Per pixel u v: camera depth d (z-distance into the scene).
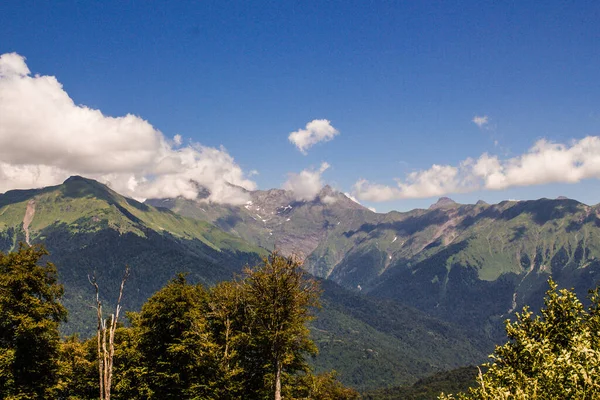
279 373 35.69
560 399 15.05
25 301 36.03
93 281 17.44
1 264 36.88
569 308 19.38
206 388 36.28
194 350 37.31
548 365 15.61
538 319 20.02
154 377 38.16
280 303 35.19
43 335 36.28
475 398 17.05
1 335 35.41
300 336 36.88
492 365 18.80
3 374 33.53
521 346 18.52
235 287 39.25
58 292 39.00
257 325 37.22
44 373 37.28
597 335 18.11
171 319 38.88
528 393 15.57
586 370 14.75
